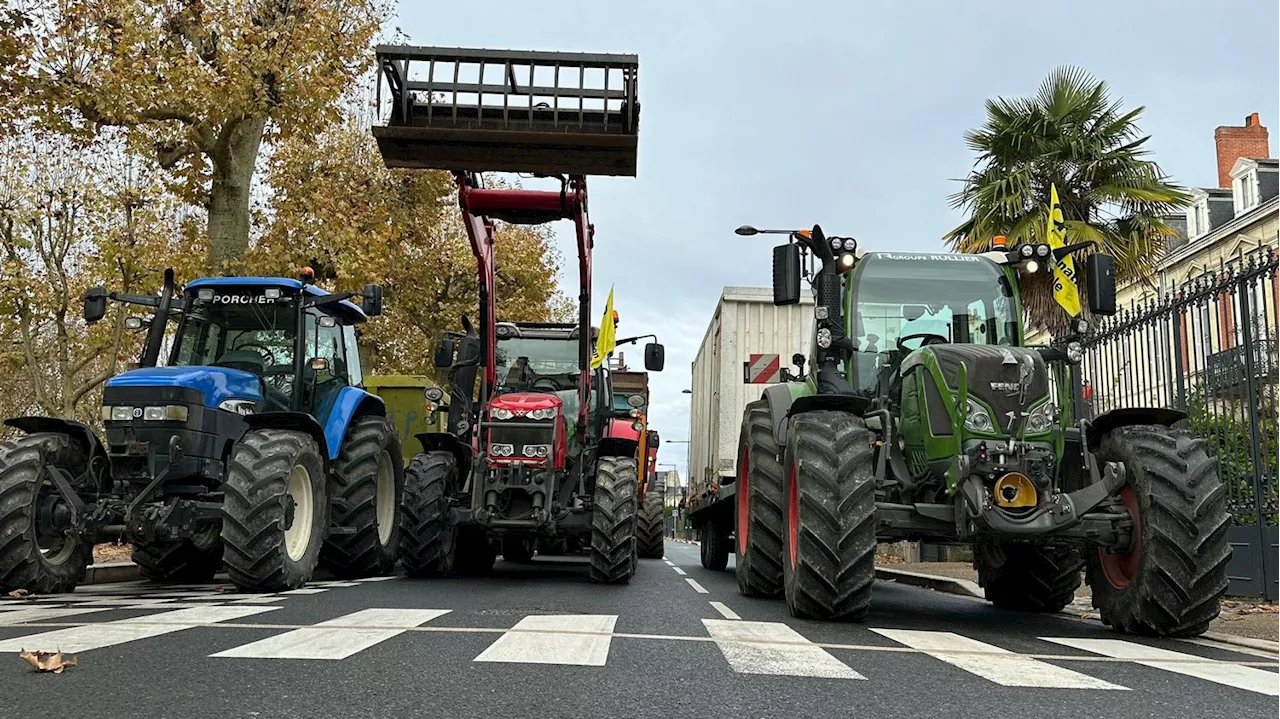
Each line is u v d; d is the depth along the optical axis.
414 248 20.72
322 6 14.09
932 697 3.01
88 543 6.91
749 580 6.89
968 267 6.88
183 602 5.72
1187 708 2.92
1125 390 9.23
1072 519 4.98
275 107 13.74
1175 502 4.82
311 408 8.30
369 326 21.38
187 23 13.88
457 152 7.69
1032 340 12.84
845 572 5.07
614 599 6.55
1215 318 8.01
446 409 10.45
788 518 5.73
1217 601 4.79
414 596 6.41
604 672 3.33
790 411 5.88
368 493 8.38
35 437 6.64
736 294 14.61
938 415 5.34
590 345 9.59
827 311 6.17
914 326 6.68
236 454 6.70
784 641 4.29
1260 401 7.55
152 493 6.74
